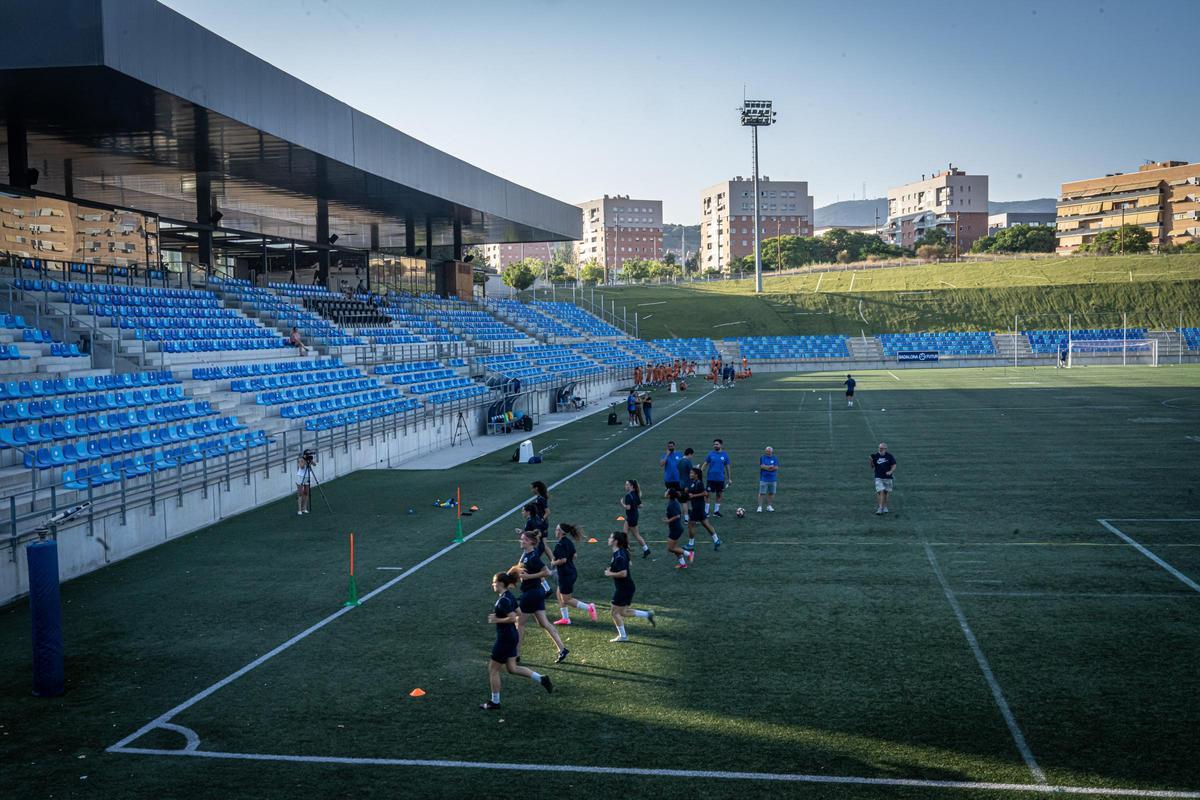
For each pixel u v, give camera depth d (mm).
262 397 32094
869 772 9500
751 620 14773
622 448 37031
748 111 116062
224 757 10281
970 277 126562
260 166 41656
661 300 117000
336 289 58688
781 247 179875
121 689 12500
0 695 12406
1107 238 159000
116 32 26469
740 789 9203
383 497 27016
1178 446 32531
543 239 75688
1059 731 10352
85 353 28453
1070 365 86938
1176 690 11414
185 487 22531
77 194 43531
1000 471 28391
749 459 32625
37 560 12258
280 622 15297
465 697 11844
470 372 51219
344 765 9984
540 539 14641
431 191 50562
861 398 55969
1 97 29766
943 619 14547
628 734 10578
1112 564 17578
